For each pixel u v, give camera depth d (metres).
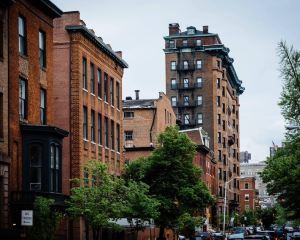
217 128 134.00
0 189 33.53
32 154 36.84
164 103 85.31
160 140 53.97
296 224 77.75
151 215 41.53
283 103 42.75
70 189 43.28
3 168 33.59
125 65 61.44
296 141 46.78
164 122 85.00
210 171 115.06
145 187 43.81
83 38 50.03
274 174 51.16
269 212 152.00
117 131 59.69
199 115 135.25
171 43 138.50
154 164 52.91
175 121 94.75
